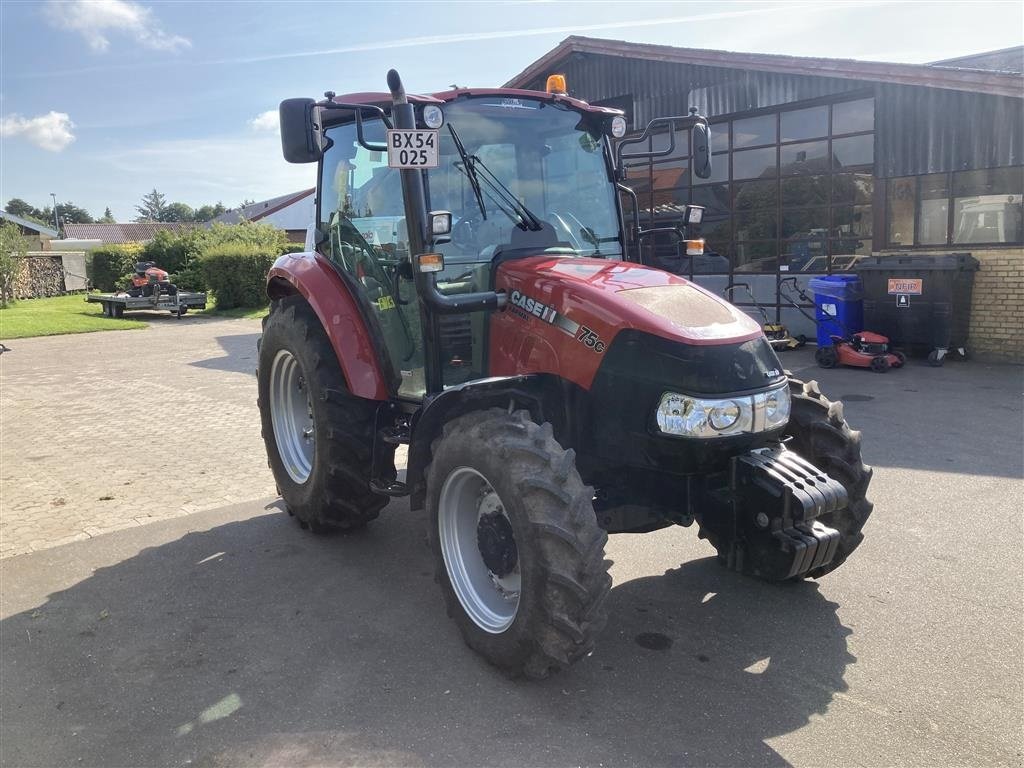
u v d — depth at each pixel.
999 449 6.57
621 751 2.88
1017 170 10.27
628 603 4.08
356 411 4.60
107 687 3.39
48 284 32.53
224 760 2.88
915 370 10.21
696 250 4.54
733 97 13.13
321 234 5.00
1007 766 2.76
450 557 3.62
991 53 14.73
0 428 8.30
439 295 3.62
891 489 5.65
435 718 3.11
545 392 3.69
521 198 4.21
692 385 3.21
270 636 3.80
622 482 3.64
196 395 10.20
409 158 3.55
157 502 5.81
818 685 3.29
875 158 11.52
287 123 3.72
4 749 2.98
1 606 4.16
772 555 3.29
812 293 12.31
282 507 5.69
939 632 3.70
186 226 39.91
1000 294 10.54
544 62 15.40
